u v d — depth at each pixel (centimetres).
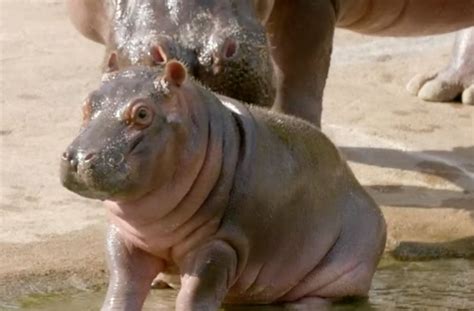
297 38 1436
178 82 999
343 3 1539
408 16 1625
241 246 1044
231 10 1191
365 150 1625
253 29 1188
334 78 1933
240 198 1040
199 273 1020
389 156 1608
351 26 1633
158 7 1190
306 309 1119
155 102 984
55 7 2269
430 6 1620
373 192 1479
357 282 1144
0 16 2194
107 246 1052
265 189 1059
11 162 1524
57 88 1816
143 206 1002
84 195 968
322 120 1739
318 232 1121
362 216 1166
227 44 1158
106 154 952
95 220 1358
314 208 1116
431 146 1652
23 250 1259
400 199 1455
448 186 1508
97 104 985
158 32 1168
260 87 1177
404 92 1880
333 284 1135
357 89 1884
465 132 1716
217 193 1027
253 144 1057
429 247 1301
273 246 1081
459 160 1602
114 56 1072
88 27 1401
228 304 1118
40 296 1155
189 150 1003
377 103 1825
